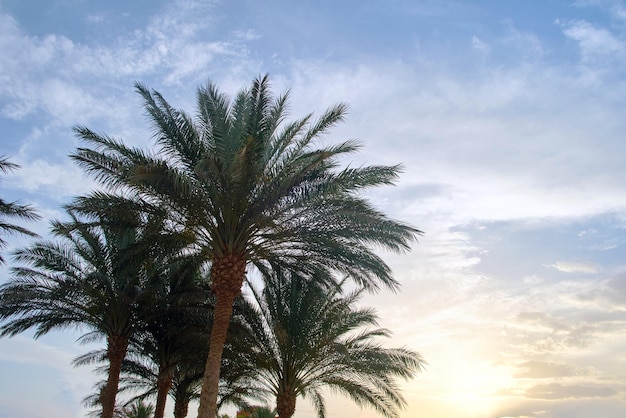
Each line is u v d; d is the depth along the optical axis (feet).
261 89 54.24
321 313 71.87
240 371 75.46
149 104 54.44
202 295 70.74
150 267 66.03
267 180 52.80
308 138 54.24
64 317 69.62
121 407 97.60
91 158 52.49
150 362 85.05
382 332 72.90
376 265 55.06
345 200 52.80
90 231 68.90
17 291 64.90
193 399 93.04
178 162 53.83
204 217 53.78
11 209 57.82
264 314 72.84
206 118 55.16
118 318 71.31
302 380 72.49
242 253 54.80
